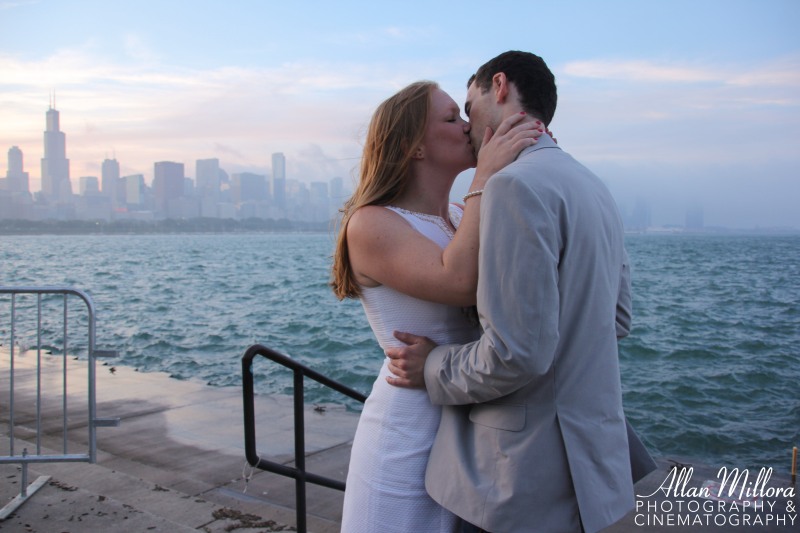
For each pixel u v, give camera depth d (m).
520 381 1.29
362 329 13.76
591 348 1.38
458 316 1.62
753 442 6.31
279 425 5.70
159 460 4.77
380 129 1.64
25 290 3.63
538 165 1.36
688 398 7.90
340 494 4.12
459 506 1.44
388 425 1.61
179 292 22.75
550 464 1.35
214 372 9.57
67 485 3.54
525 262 1.26
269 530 3.37
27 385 7.16
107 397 6.65
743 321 14.88
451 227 1.76
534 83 1.53
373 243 1.55
